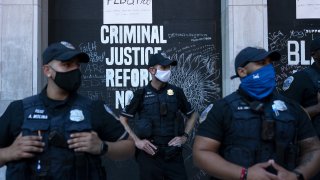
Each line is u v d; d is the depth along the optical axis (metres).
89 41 7.09
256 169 2.59
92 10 7.12
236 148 2.71
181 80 7.09
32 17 6.34
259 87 2.79
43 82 6.61
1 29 6.30
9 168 2.58
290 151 2.72
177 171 5.43
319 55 4.23
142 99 5.55
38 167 2.54
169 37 7.12
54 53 2.63
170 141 5.42
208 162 2.72
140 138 5.43
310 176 2.73
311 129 2.89
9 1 6.33
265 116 2.74
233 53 6.37
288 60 6.89
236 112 2.77
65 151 2.57
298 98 4.21
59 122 2.61
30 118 2.62
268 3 6.95
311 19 6.94
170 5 7.15
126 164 6.96
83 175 2.55
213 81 7.08
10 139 2.68
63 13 7.11
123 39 7.09
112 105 7.04
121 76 7.05
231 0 6.40
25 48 6.30
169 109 5.49
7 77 6.25
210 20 7.16
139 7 7.12
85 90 7.04
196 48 7.12
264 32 6.38
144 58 7.09
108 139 2.79
